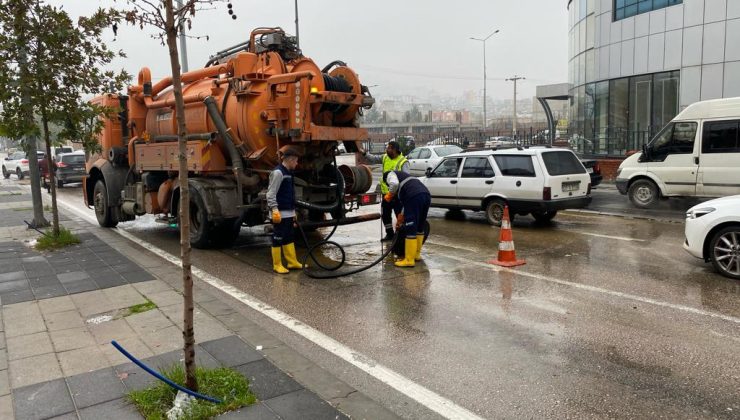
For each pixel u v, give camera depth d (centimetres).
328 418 359
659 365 456
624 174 1428
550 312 597
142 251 955
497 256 882
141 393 383
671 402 395
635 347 495
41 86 899
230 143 896
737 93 1988
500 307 619
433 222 1270
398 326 562
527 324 561
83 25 911
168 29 364
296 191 877
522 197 1132
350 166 973
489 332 541
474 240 1030
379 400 405
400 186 826
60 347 485
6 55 870
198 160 931
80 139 991
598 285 700
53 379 418
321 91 851
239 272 799
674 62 2153
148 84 1092
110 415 362
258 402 379
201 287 708
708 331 529
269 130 856
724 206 723
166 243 1042
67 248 952
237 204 909
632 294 657
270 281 747
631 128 2377
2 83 878
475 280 737
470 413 385
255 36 926
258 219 947
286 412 365
